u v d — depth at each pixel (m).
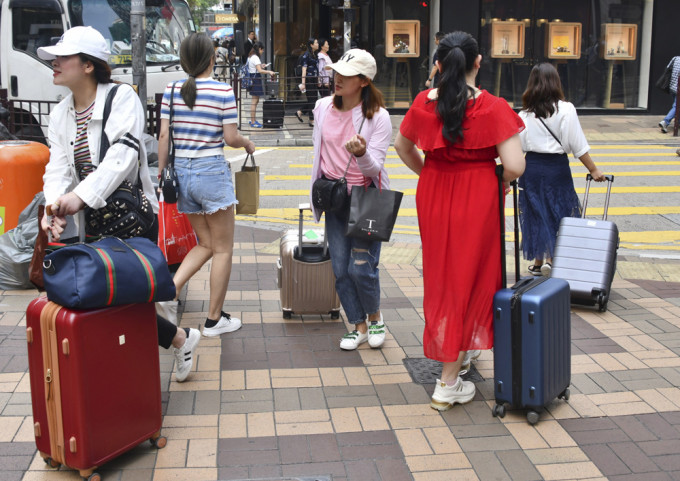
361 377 4.55
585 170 12.32
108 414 3.37
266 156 13.63
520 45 19.31
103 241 3.42
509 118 3.85
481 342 4.05
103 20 12.10
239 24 28.58
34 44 12.11
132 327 3.45
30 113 11.15
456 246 3.99
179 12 13.39
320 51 17.22
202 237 5.02
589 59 19.58
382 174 4.69
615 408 4.20
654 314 5.74
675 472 3.54
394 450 3.72
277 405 4.17
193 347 4.34
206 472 3.50
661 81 16.56
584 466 3.59
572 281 5.76
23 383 4.31
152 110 10.63
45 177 3.75
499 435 3.88
